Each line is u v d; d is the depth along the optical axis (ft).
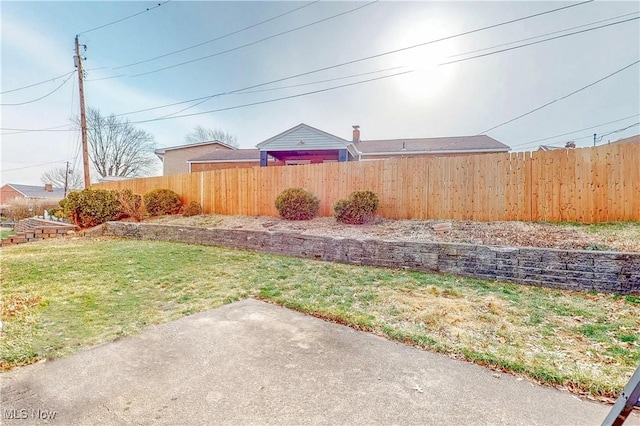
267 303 12.26
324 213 29.45
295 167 30.96
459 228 21.39
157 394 6.47
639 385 4.40
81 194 35.96
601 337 9.17
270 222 28.78
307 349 8.58
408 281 15.15
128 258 20.29
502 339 9.09
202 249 23.75
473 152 47.16
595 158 19.48
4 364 7.55
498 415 5.92
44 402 6.16
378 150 50.93
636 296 12.85
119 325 10.00
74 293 13.12
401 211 25.77
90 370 7.37
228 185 35.27
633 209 18.56
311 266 18.37
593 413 6.00
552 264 14.39
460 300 12.44
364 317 10.71
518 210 21.66
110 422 5.62
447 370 7.55
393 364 7.82
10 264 18.51
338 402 6.28
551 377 7.13
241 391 6.61
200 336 9.30
